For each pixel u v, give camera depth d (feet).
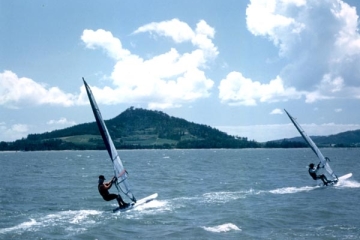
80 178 208.13
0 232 76.33
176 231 76.18
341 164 303.89
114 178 97.91
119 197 98.94
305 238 69.97
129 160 487.20
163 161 445.78
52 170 293.64
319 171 231.71
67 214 93.97
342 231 74.49
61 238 72.49
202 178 193.57
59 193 135.13
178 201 110.73
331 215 88.74
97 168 324.60
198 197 119.03
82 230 77.87
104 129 99.81
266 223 81.71
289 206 99.71
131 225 81.76
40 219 88.07
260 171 243.19
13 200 117.70
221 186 151.94
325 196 116.78
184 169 278.46
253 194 124.26
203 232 75.25
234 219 85.40
